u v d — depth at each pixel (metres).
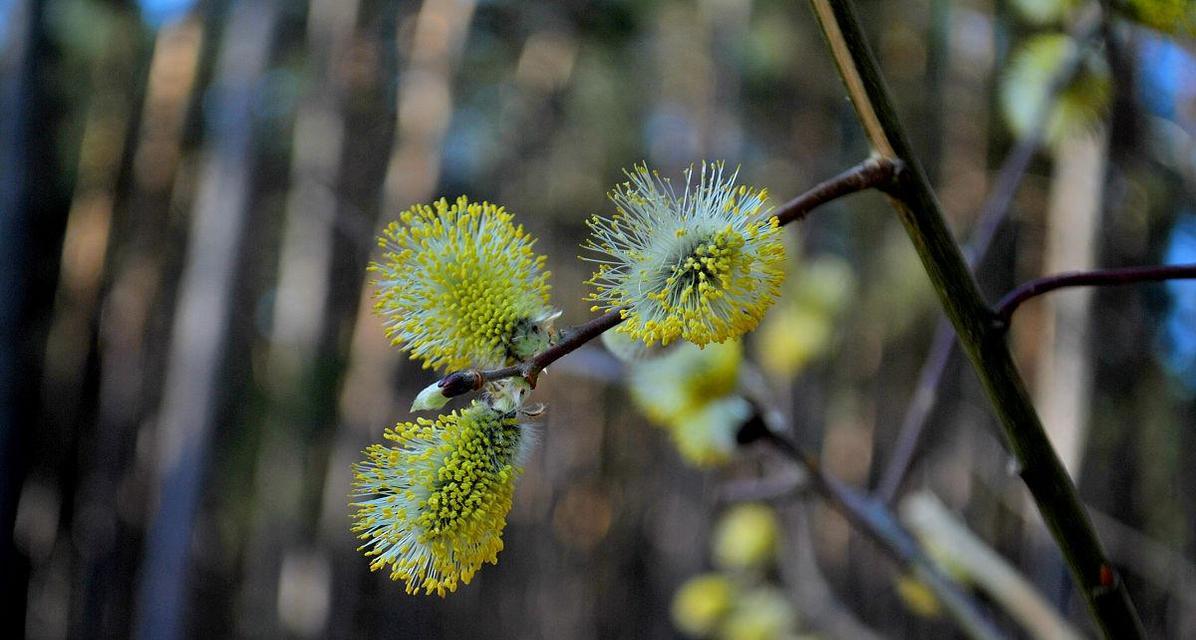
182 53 9.44
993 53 6.33
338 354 11.84
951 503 8.24
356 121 10.10
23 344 7.29
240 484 12.59
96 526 11.34
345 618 11.55
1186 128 2.25
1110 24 1.99
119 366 11.27
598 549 14.14
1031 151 2.16
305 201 9.55
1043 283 1.25
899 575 2.33
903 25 7.98
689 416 2.21
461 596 13.74
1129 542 3.69
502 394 1.40
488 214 1.48
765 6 9.98
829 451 10.81
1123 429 6.68
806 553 3.41
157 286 11.29
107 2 9.49
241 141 7.50
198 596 12.20
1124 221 3.49
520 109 11.93
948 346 2.29
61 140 9.02
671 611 11.74
